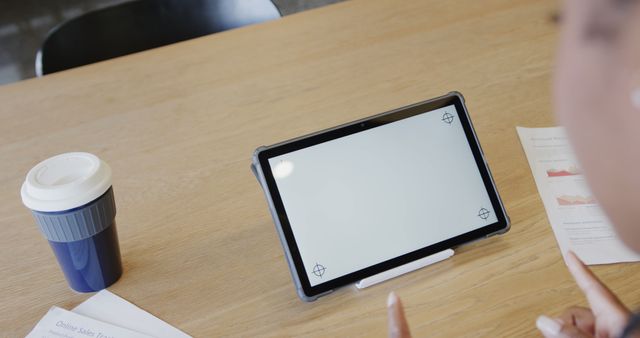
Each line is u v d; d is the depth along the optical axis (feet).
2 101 4.60
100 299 3.17
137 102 4.54
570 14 1.00
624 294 3.05
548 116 4.19
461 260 3.27
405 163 3.27
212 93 4.58
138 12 5.62
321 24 5.27
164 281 3.25
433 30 5.11
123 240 3.49
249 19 5.74
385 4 5.48
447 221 3.26
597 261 3.22
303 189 3.11
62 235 2.97
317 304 3.09
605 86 0.95
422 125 3.32
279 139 4.12
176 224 3.57
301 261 3.05
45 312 3.11
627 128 0.93
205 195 3.75
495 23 5.15
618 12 0.94
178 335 2.97
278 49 5.00
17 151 4.15
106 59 5.58
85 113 4.45
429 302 3.06
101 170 3.01
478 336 2.89
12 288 3.25
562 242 3.34
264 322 3.02
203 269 3.30
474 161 3.35
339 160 3.18
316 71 4.74
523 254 3.28
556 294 3.06
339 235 3.12
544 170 3.78
